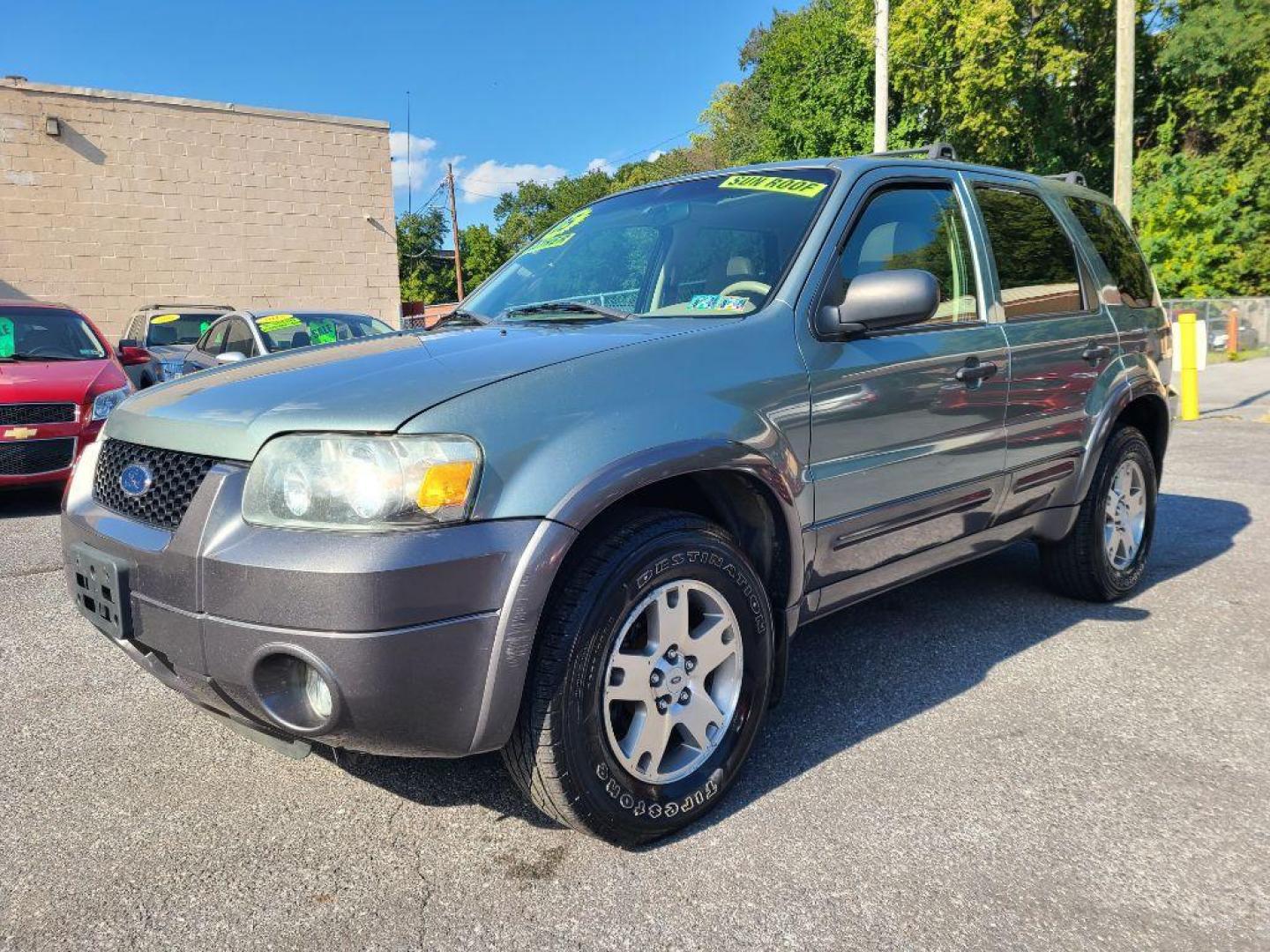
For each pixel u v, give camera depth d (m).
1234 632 3.84
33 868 2.25
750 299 2.79
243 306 16.91
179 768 2.76
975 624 3.96
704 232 3.15
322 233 17.48
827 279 2.84
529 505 2.04
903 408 2.94
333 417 2.04
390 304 18.36
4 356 7.13
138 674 3.50
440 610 1.95
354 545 1.92
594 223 3.64
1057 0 27.06
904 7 26.67
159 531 2.20
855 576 2.92
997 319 3.43
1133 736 2.90
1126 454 4.16
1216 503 6.39
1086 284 4.05
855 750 2.82
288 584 1.93
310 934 1.99
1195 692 3.23
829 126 31.14
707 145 58.38
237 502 2.06
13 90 14.69
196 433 2.22
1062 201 4.15
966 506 3.29
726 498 2.58
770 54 34.06
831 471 2.71
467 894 2.13
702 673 2.41
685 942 1.96
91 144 15.37
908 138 30.09
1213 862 2.23
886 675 3.41
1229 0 26.39
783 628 2.69
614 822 2.22
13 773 2.73
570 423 2.16
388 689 1.93
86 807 2.53
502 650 2.02
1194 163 26.53
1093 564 4.05
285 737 2.19
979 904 2.07
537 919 2.04
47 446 6.46
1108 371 4.00
